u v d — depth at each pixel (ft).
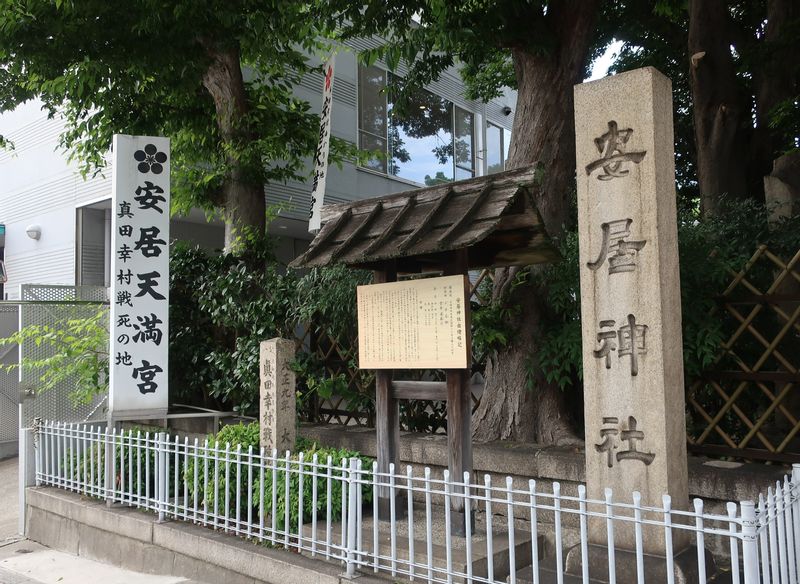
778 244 17.93
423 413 23.24
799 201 21.58
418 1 22.26
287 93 35.22
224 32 26.73
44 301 28.09
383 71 55.11
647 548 12.76
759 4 37.58
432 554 13.88
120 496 20.40
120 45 26.12
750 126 33.94
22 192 47.88
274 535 15.88
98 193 41.91
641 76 13.19
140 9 24.59
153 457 21.66
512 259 17.22
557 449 18.52
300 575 14.62
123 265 22.77
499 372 21.09
